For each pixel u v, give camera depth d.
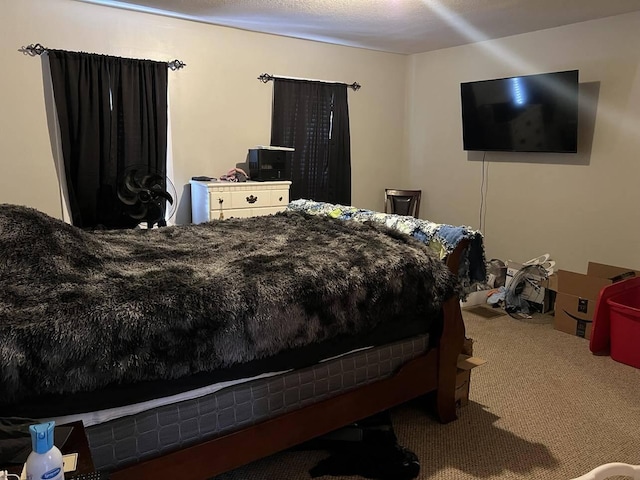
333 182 4.82
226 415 1.61
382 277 1.89
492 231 4.58
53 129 3.52
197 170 4.14
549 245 4.14
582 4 3.27
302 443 1.98
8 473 0.94
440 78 4.92
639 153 3.50
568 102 3.72
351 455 1.92
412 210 5.01
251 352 1.58
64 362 1.28
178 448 1.54
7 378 1.21
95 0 3.40
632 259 3.61
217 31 4.02
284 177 4.27
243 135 4.32
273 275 1.73
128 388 1.41
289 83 4.42
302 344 1.71
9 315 1.29
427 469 1.90
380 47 4.83
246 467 1.90
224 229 2.62
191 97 4.00
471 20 3.72
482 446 2.05
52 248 1.63
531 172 4.19
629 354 2.80
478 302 3.92
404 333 2.08
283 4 3.37
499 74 4.39
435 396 2.22
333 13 3.57
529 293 3.79
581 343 3.15
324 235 2.35
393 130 5.30
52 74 3.37
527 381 2.62
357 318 1.83
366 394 1.95
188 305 1.49
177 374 1.45
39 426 0.88
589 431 2.16
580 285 3.22
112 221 3.71
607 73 3.62
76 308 1.36
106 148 3.61
